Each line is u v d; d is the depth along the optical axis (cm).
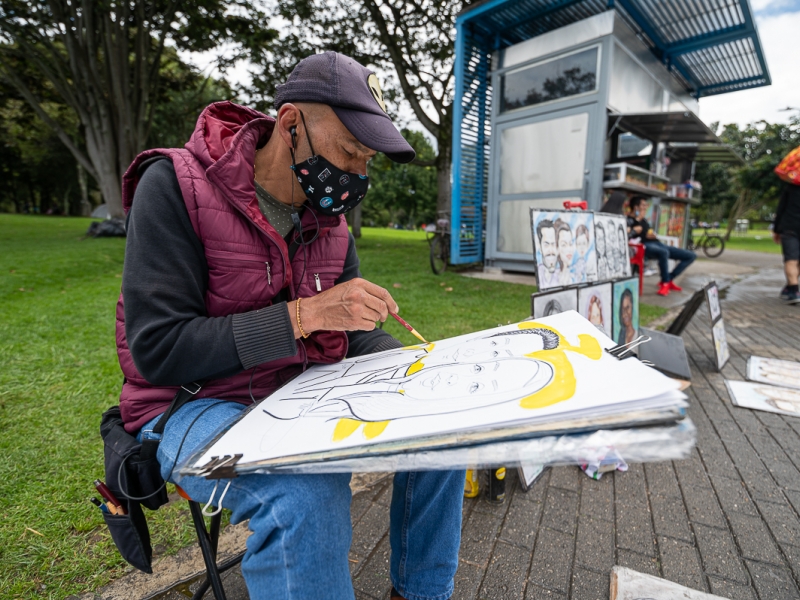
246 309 112
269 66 1313
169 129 2184
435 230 802
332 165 109
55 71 1390
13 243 998
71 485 184
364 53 1290
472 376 91
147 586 142
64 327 394
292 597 78
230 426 93
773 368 344
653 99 849
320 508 80
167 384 98
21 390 268
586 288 279
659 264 648
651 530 171
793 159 596
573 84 687
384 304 105
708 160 1227
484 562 155
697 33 833
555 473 209
